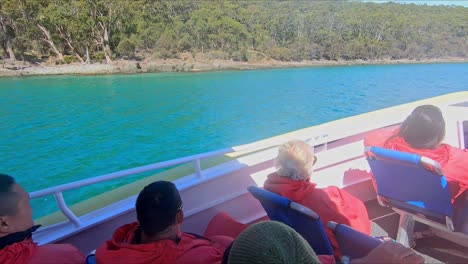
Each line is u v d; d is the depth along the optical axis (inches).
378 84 1241.4
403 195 78.4
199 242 54.0
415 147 74.9
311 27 3201.3
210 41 2481.5
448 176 73.4
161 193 51.2
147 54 2252.7
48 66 1872.5
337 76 1614.2
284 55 2684.5
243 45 2600.9
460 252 85.7
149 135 546.9
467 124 116.6
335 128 116.8
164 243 50.3
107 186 333.1
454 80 1382.9
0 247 53.7
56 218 82.2
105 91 1091.9
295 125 613.3
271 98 913.5
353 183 113.3
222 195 97.8
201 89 1133.1
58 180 371.9
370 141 88.2
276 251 27.7
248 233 29.8
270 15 3166.8
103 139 522.0
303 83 1298.0
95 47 2119.8
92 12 2026.3
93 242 82.9
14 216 55.1
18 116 697.0
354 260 49.2
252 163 99.8
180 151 468.4
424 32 3265.3
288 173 71.8
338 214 71.5
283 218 62.5
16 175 383.9
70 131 571.5
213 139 527.5
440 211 73.5
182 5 2783.0
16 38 1893.5
